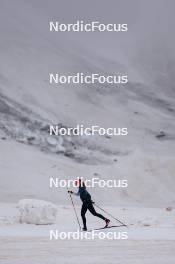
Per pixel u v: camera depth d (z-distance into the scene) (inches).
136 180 2164.1
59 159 2438.5
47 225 985.5
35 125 2871.6
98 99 4042.8
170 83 5034.5
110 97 4163.4
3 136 2546.8
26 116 3011.8
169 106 4296.3
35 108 3336.6
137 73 5118.1
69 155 2568.9
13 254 615.2
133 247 681.6
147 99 4375.0
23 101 3410.4
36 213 994.1
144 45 5787.4
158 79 5088.6
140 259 592.1
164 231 890.1
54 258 592.7
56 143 2645.2
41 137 2677.2
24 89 3698.3
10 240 733.3
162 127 3651.6
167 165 2314.2
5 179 1996.8
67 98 3875.5
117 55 5492.1
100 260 582.6
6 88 3565.5
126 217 1228.5
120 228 949.2
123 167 2279.8
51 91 3895.2
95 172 2228.1
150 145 3142.2
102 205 1765.5
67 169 2235.5
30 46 4749.0
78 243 717.3
